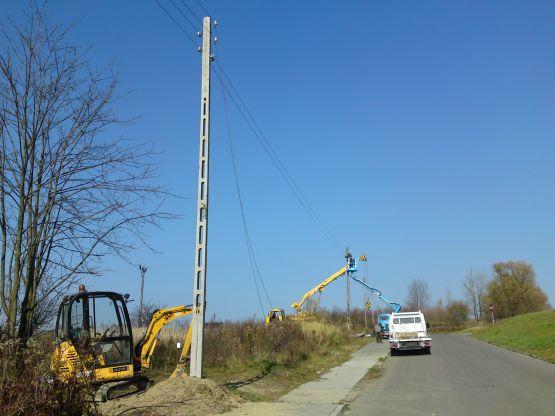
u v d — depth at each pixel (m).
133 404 11.20
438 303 96.06
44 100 9.59
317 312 42.66
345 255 56.16
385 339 50.81
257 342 21.23
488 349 32.12
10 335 8.40
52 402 7.14
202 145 13.79
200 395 11.87
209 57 14.27
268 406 12.30
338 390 15.91
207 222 13.53
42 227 9.52
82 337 10.82
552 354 24.70
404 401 13.68
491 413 11.49
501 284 80.00
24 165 9.35
